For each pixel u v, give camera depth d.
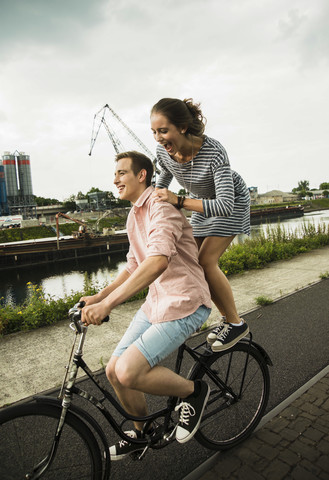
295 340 3.67
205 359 2.01
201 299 1.76
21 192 127.12
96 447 1.63
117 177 1.88
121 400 1.79
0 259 33.59
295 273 6.94
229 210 1.96
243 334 2.13
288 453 2.01
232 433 2.12
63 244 36.75
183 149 2.07
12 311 5.16
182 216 1.79
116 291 1.55
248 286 6.18
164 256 1.58
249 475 1.87
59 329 4.55
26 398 2.85
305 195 147.25
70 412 1.58
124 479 1.94
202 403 1.81
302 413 2.36
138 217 1.87
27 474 1.51
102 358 3.53
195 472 1.93
